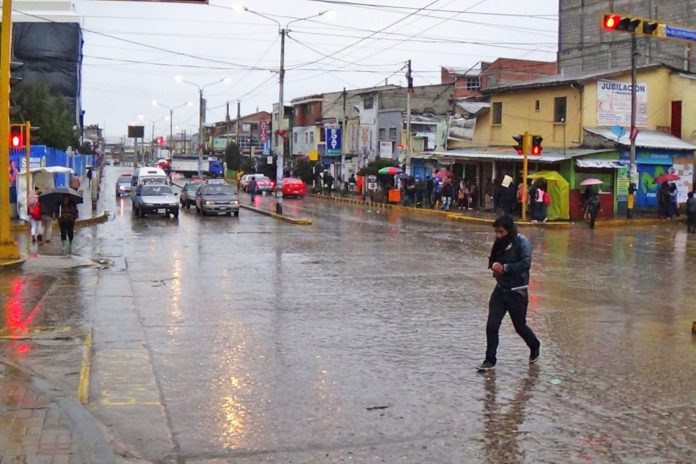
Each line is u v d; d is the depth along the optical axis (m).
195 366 9.01
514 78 64.31
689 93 39.38
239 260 19.81
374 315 12.48
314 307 13.12
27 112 49.91
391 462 6.13
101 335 10.66
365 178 55.34
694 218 30.45
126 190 54.28
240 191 66.81
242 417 7.20
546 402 7.80
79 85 72.50
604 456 6.32
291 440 6.61
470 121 46.59
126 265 18.69
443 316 12.48
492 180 42.50
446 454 6.32
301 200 55.75
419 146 56.25
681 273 18.27
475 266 19.00
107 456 5.84
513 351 10.05
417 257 20.84
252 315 12.30
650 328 11.67
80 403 7.26
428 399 7.86
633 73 34.19
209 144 120.75
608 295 14.88
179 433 6.75
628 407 7.66
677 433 6.90
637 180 37.34
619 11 50.75
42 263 18.53
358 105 68.00
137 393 7.88
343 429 6.89
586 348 10.27
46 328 11.08
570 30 54.16
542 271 18.41
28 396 7.32
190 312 12.49
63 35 68.44
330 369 8.99
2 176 17.95
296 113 83.25
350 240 25.62
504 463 6.15
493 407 7.62
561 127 39.19
